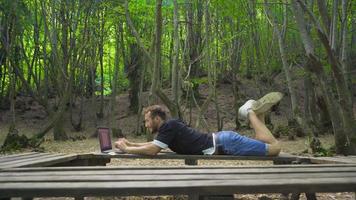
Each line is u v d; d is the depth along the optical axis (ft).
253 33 65.92
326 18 33.12
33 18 65.57
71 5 58.23
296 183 9.79
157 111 18.54
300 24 33.45
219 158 17.39
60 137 55.31
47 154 18.63
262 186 9.64
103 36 69.62
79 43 59.88
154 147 17.61
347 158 17.11
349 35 74.18
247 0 59.82
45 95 63.00
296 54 69.62
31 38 72.84
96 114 70.64
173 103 39.34
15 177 10.63
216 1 57.98
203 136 18.04
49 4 59.21
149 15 62.34
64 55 56.90
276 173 11.44
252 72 85.25
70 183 9.66
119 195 9.26
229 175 11.00
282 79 84.69
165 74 87.51
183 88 66.69
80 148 45.01
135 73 76.33
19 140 44.62
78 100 84.53
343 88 30.71
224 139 17.79
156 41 38.34
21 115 74.08
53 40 57.47
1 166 13.58
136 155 17.87
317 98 59.57
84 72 74.28
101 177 10.56
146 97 79.30
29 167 13.32
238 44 70.18
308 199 16.29
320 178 10.53
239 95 79.30
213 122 70.13
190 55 67.31
